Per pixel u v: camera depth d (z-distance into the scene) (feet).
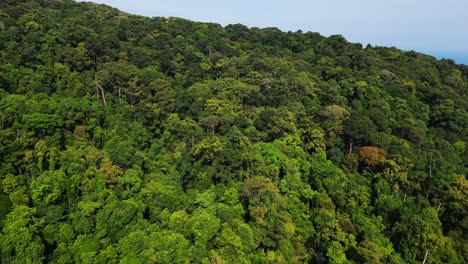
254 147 197.36
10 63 204.54
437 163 212.84
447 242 171.83
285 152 200.44
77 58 231.30
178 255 127.44
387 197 196.95
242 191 166.40
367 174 211.41
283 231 154.81
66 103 186.70
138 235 131.44
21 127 165.07
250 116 229.45
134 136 199.52
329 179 196.13
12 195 140.46
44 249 128.57
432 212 182.80
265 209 155.22
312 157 209.77
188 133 206.80
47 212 140.46
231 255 134.31
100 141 190.19
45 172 150.41
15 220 127.54
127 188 158.40
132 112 217.77
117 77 231.71
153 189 158.81
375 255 156.66
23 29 236.84
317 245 168.55
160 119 225.15
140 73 242.17
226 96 242.78
